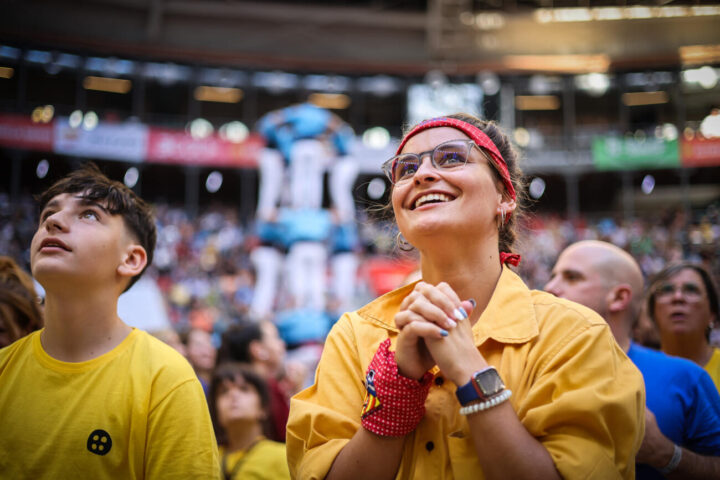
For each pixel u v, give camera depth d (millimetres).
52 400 1653
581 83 31047
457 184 1523
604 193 34344
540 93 32250
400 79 31156
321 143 11219
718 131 30188
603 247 2584
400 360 1356
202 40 29484
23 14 26656
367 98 34188
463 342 1337
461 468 1345
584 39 30656
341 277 11078
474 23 30562
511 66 30359
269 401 3123
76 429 1600
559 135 34125
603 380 1354
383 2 30719
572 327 1444
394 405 1357
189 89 32500
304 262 10773
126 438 1616
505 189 1675
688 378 2316
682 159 28922
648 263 23438
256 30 30031
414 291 1395
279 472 2871
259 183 33219
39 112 28219
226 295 19859
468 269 1574
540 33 30766
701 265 3117
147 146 28078
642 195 33875
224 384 3041
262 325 4066
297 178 11094
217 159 28938
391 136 32156
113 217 1824
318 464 1418
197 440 1631
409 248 2041
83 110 28000
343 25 30672
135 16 28609
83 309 1742
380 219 2117
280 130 11180
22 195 27844
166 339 4352
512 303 1521
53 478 1553
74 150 26797
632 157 29453
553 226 28125
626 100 33875
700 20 29922
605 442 1301
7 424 1638
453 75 31031
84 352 1739
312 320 10203
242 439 3000
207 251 24453
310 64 30062
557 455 1274
